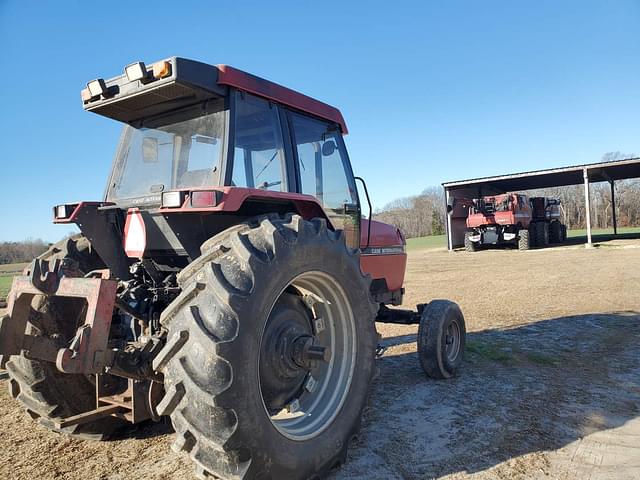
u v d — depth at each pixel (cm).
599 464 308
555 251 2227
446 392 444
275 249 264
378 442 345
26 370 329
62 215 343
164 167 349
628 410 394
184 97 326
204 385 228
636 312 802
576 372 495
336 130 444
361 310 327
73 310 342
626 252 1970
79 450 339
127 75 312
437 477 296
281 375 302
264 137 348
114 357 268
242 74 328
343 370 320
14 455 332
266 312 255
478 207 2483
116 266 358
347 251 321
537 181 2869
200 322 236
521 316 805
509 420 378
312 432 285
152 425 380
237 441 233
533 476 295
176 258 355
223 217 333
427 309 488
